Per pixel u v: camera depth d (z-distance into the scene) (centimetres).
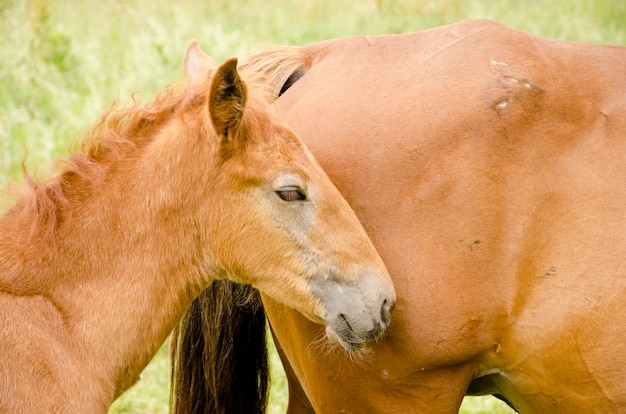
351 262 595
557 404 596
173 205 607
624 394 572
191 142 603
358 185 614
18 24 1533
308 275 604
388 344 609
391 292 588
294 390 732
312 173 601
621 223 570
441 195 593
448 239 591
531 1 2023
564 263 577
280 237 604
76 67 1514
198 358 735
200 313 728
